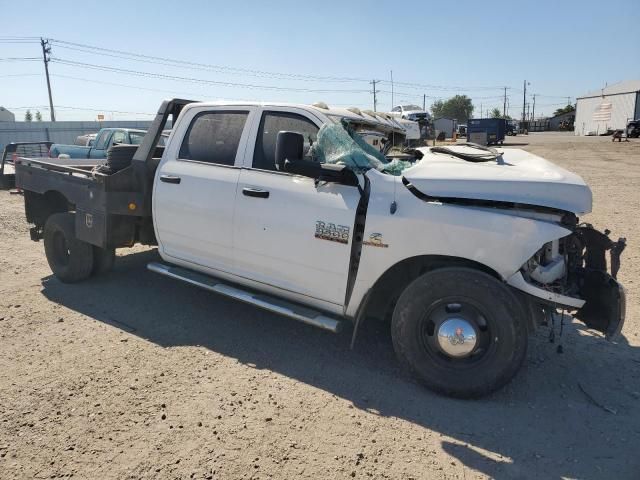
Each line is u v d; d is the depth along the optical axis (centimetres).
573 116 9538
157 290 562
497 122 4175
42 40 5044
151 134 503
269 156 427
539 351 435
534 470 290
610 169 1955
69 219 565
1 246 761
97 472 280
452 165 375
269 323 483
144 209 508
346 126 419
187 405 345
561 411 347
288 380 381
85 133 4419
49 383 368
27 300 529
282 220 404
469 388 352
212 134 466
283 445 306
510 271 338
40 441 305
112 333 454
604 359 422
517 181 342
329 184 388
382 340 452
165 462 289
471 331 346
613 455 303
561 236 330
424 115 3631
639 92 5891
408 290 362
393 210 362
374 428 325
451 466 292
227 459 293
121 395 355
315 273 396
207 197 448
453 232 347
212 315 499
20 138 4188
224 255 450
